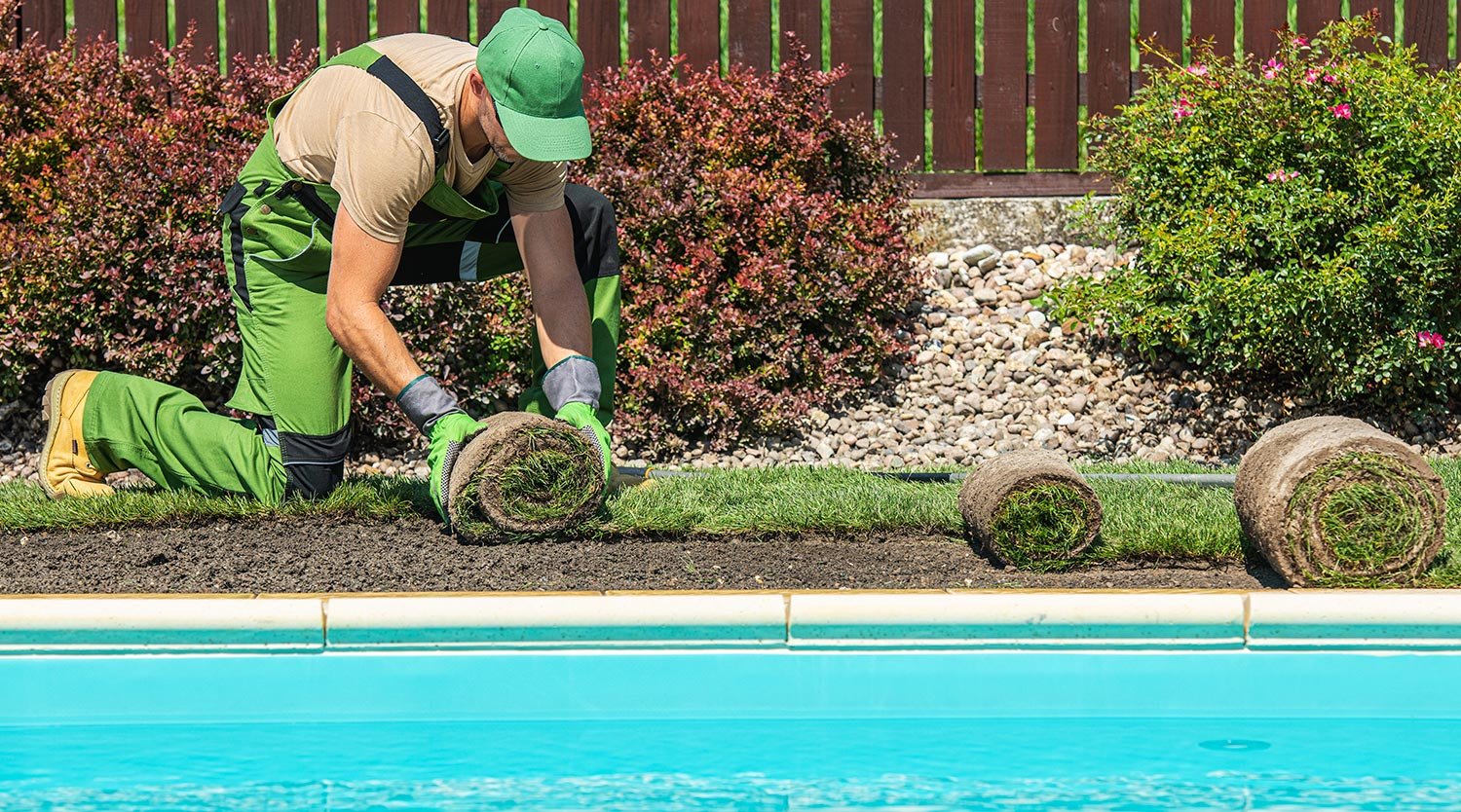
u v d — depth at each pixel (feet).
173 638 13.17
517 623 13.24
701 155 28.12
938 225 30.91
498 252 18.04
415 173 15.19
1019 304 29.53
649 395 26.16
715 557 16.24
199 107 26.99
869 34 31.40
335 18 30.91
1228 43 31.37
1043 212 31.01
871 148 29.12
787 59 31.58
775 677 12.97
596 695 12.78
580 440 16.49
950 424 26.86
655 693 12.83
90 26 30.78
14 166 26.02
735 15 31.40
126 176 24.44
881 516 17.58
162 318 24.56
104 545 16.42
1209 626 13.35
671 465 25.57
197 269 24.44
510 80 14.90
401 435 25.82
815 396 27.25
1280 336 25.50
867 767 11.05
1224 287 24.99
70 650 13.17
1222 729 12.00
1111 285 26.55
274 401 17.38
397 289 25.11
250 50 30.91
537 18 15.24
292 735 11.95
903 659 13.19
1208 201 26.53
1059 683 13.00
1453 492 18.99
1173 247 25.36
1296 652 13.38
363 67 15.72
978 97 32.01
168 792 10.48
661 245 27.07
